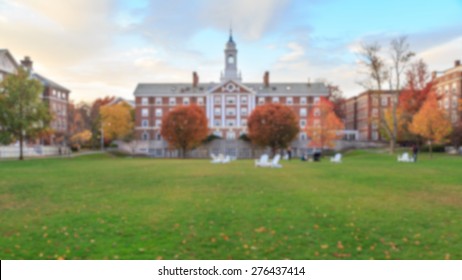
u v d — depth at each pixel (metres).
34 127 52.12
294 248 8.60
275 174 26.12
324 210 12.52
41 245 8.88
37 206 13.63
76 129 92.56
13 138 51.50
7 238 9.44
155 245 8.80
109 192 17.11
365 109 102.62
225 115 97.31
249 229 10.10
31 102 51.50
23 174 26.64
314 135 71.12
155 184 20.16
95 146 93.00
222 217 11.49
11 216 11.92
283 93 98.19
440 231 9.88
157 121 99.88
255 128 73.81
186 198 15.16
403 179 22.08
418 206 13.29
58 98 97.75
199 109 76.62
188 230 10.00
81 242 9.05
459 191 17.06
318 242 9.01
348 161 44.44
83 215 11.95
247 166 35.94
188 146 76.56
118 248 8.60
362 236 9.45
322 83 101.50
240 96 97.19
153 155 85.25
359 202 14.08
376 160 46.38
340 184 19.84
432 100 54.03
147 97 100.00
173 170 30.50
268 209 12.70
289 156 55.38
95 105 119.06
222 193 16.52
